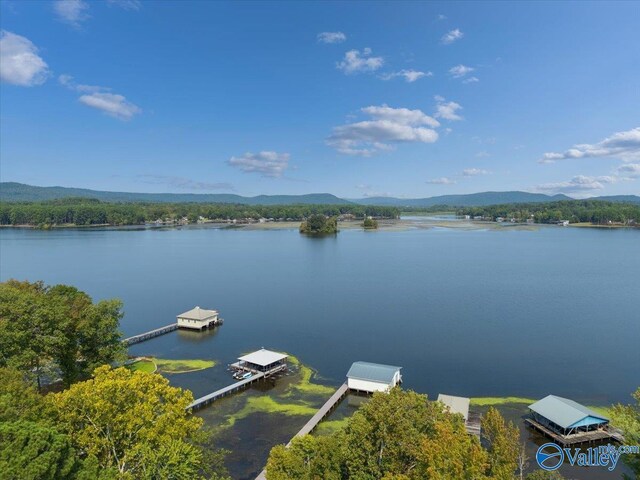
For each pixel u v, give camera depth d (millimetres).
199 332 89312
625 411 28375
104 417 27484
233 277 143875
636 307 101062
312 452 30500
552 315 95562
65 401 27328
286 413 54719
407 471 27391
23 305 44625
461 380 63781
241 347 79938
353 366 63531
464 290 121062
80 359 54719
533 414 52219
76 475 23016
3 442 20625
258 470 42750
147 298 116062
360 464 28438
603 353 73375
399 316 97062
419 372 66938
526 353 73875
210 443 47594
